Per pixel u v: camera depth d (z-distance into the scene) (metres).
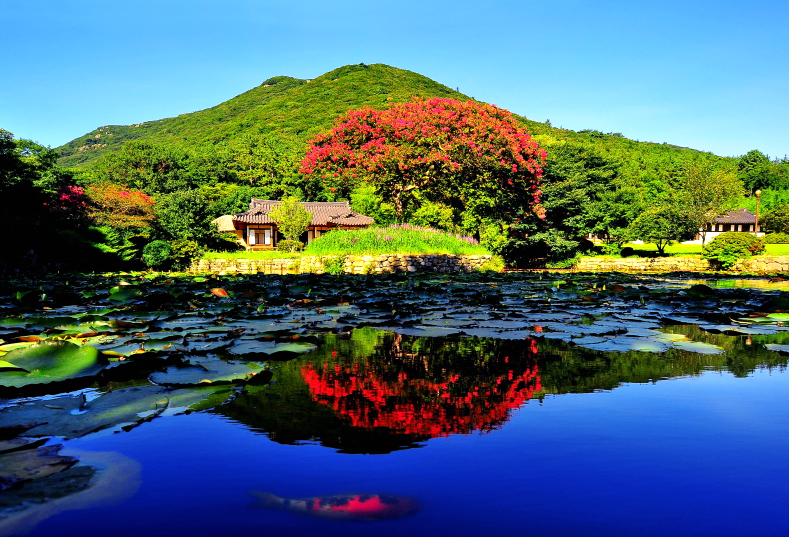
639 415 1.47
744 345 2.78
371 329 3.33
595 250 30.17
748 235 22.28
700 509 0.91
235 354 2.38
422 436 1.30
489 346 2.73
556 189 24.20
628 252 31.28
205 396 1.66
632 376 2.00
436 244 15.43
